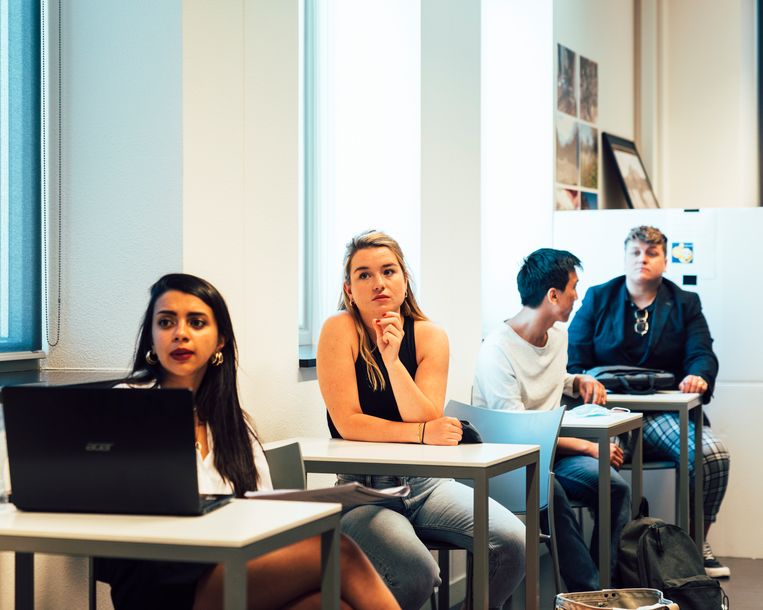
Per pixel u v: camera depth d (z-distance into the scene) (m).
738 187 7.89
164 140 2.80
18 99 2.78
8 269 2.74
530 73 6.00
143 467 1.80
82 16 2.89
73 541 1.68
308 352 3.79
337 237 4.24
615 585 3.89
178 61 2.78
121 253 2.84
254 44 3.11
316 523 1.82
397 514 2.86
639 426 4.15
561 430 3.80
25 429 1.84
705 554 5.02
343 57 4.26
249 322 3.12
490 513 3.06
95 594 2.26
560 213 5.76
